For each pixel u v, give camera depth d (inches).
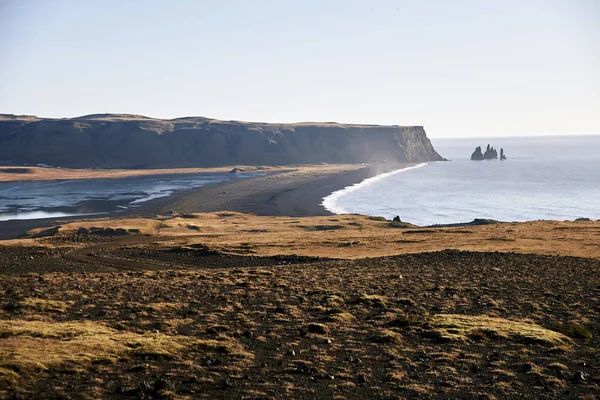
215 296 1332.4
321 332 991.6
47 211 6619.1
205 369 762.2
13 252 2832.2
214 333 962.7
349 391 690.8
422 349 891.4
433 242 2930.6
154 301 1270.9
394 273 1765.5
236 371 756.6
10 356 740.7
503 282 1574.8
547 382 733.3
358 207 7209.6
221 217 5757.9
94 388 661.9
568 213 6486.2
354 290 1438.2
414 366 802.2
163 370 749.3
